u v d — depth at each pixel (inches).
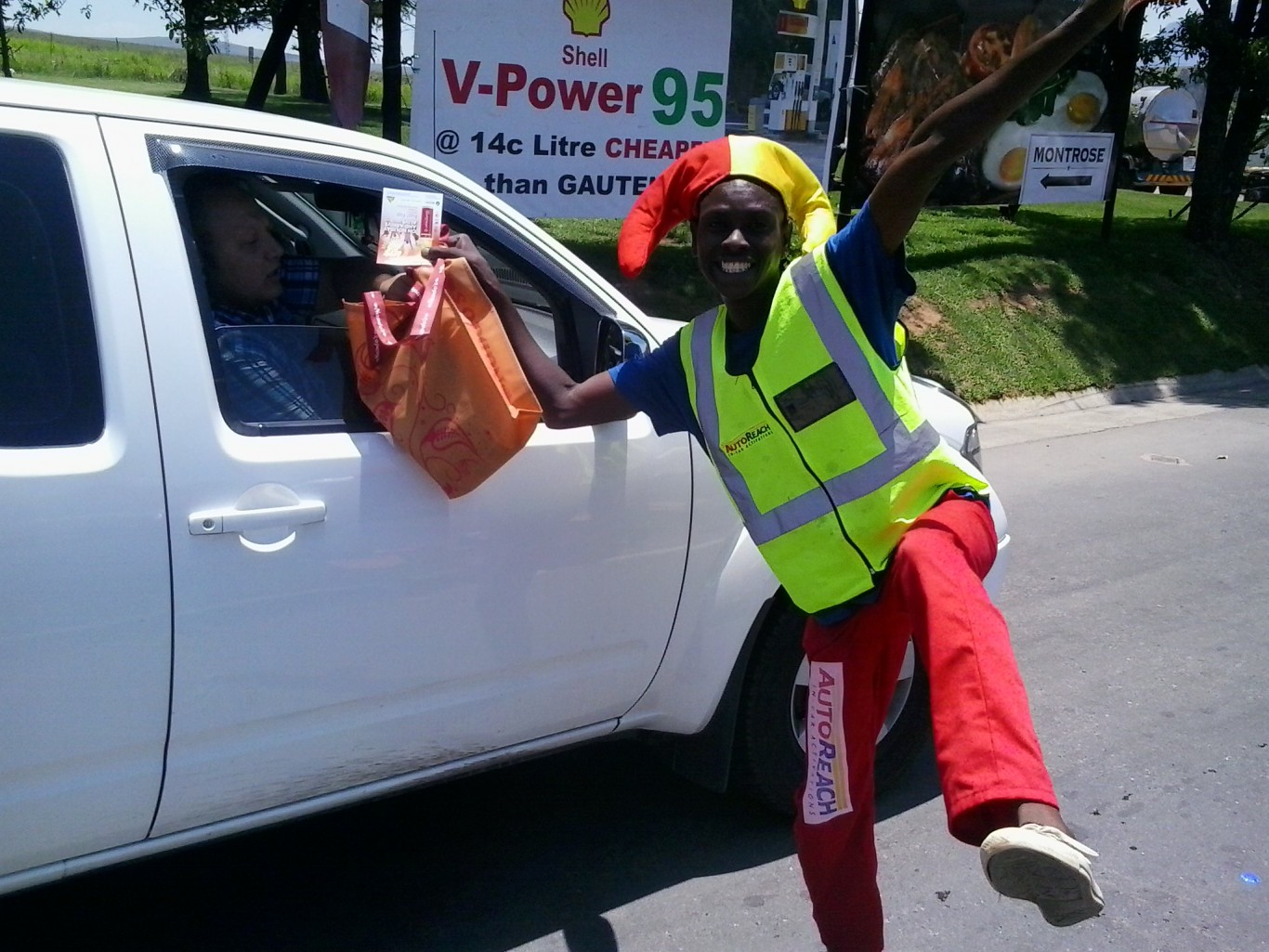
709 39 332.8
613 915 123.8
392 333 101.7
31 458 87.7
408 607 104.1
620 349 120.6
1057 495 285.3
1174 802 149.2
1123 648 196.1
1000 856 68.2
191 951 115.3
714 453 95.1
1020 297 443.8
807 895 128.3
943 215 591.2
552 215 319.9
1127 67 500.1
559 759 156.7
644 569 118.8
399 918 122.1
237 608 95.3
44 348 89.8
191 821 99.0
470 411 98.2
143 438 91.7
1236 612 213.8
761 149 89.2
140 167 95.6
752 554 126.2
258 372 100.7
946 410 150.7
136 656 91.4
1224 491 292.5
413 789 112.3
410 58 299.9
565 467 111.7
